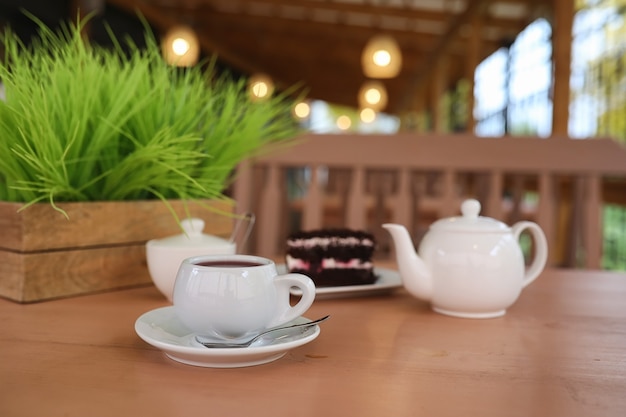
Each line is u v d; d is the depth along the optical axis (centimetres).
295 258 84
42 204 75
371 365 57
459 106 990
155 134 81
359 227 142
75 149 77
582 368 57
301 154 142
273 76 1017
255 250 159
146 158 78
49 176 74
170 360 57
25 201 78
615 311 78
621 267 331
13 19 411
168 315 66
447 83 999
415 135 140
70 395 50
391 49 620
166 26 632
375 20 739
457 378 54
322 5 652
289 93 99
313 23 749
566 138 137
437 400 50
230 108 90
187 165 84
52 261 77
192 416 47
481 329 69
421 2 644
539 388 53
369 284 84
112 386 51
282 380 53
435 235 76
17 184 76
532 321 72
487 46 728
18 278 75
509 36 675
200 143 87
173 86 88
